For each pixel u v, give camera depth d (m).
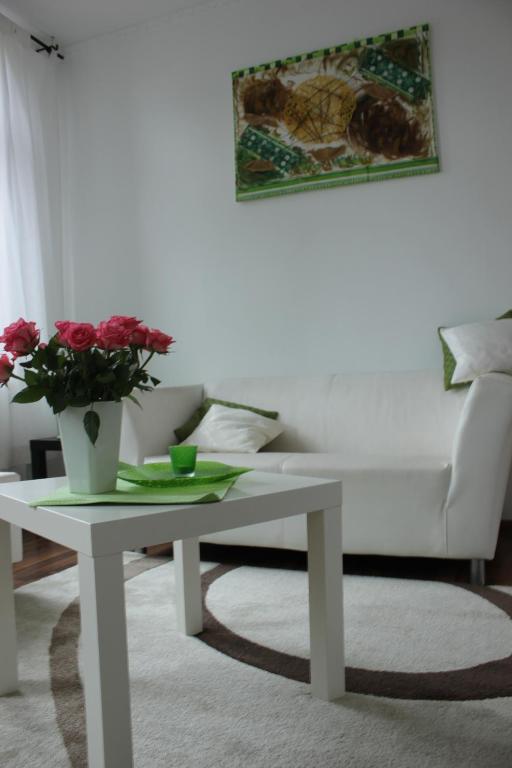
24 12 3.74
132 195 3.91
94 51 4.01
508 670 1.45
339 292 3.37
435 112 3.17
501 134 3.06
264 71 3.51
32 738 1.23
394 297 3.25
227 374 3.64
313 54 3.40
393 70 3.24
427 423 2.76
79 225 4.05
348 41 3.35
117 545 1.07
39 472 3.33
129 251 3.91
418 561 2.43
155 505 1.20
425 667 1.48
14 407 3.55
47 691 1.42
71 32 3.95
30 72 3.83
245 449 2.77
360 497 2.22
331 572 1.36
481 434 2.08
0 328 3.47
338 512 1.40
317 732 1.21
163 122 3.82
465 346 2.67
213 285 3.68
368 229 3.31
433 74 3.18
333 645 1.34
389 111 3.24
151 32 3.85
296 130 3.44
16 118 3.69
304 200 3.45
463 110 3.13
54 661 1.58
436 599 1.94
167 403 2.98
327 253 3.39
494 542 2.07
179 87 3.78
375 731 1.21
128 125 3.92
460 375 2.62
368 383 2.96
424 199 3.20
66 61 4.10
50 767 1.13
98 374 1.29
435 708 1.29
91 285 4.01
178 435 2.96
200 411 3.08
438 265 3.17
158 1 3.67
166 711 1.31
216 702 1.34
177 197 3.78
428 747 1.15
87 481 1.32
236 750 1.16
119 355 1.35
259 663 1.53
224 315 3.65
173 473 1.48
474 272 3.11
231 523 1.23
